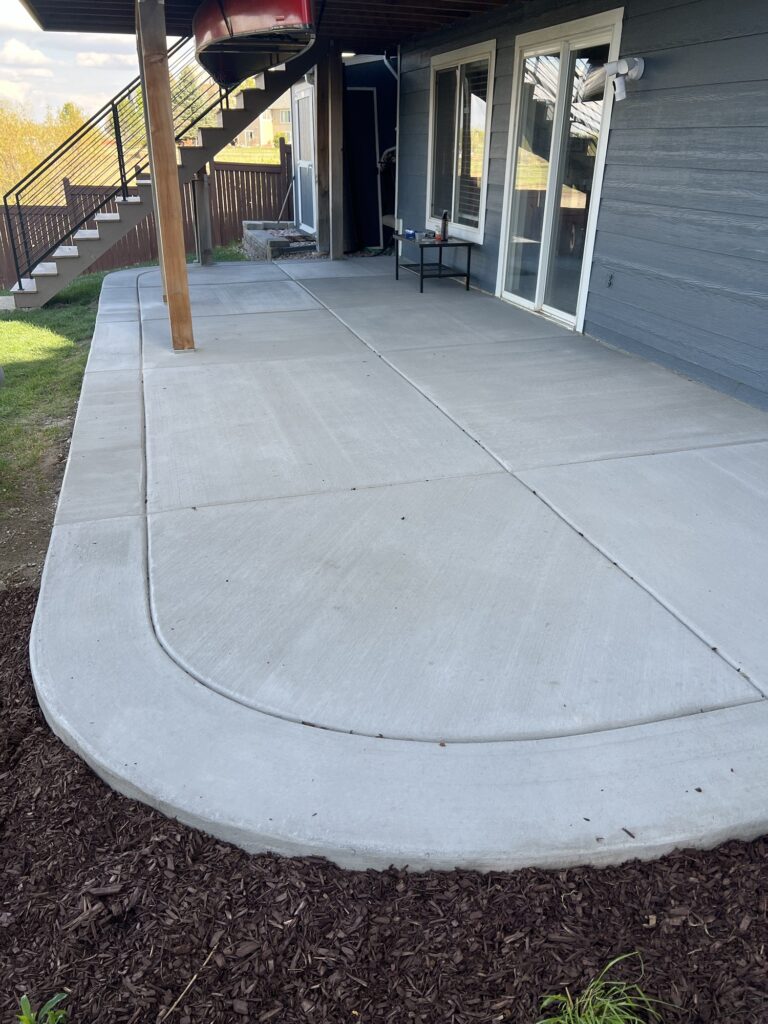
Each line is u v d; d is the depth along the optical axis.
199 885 1.62
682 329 4.85
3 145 31.12
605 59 5.32
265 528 3.00
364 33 8.59
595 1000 1.39
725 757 1.88
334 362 5.23
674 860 1.66
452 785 1.79
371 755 1.88
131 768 1.83
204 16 5.76
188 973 1.46
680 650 2.29
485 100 7.21
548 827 1.67
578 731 1.96
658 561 2.77
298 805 1.73
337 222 9.83
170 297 5.36
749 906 1.56
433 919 1.55
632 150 5.06
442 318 6.56
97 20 7.35
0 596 2.83
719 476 3.46
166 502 3.21
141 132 8.50
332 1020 1.39
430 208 8.88
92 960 1.49
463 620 2.43
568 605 2.51
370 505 3.19
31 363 6.17
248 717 2.01
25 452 4.28
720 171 4.31
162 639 2.32
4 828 1.79
